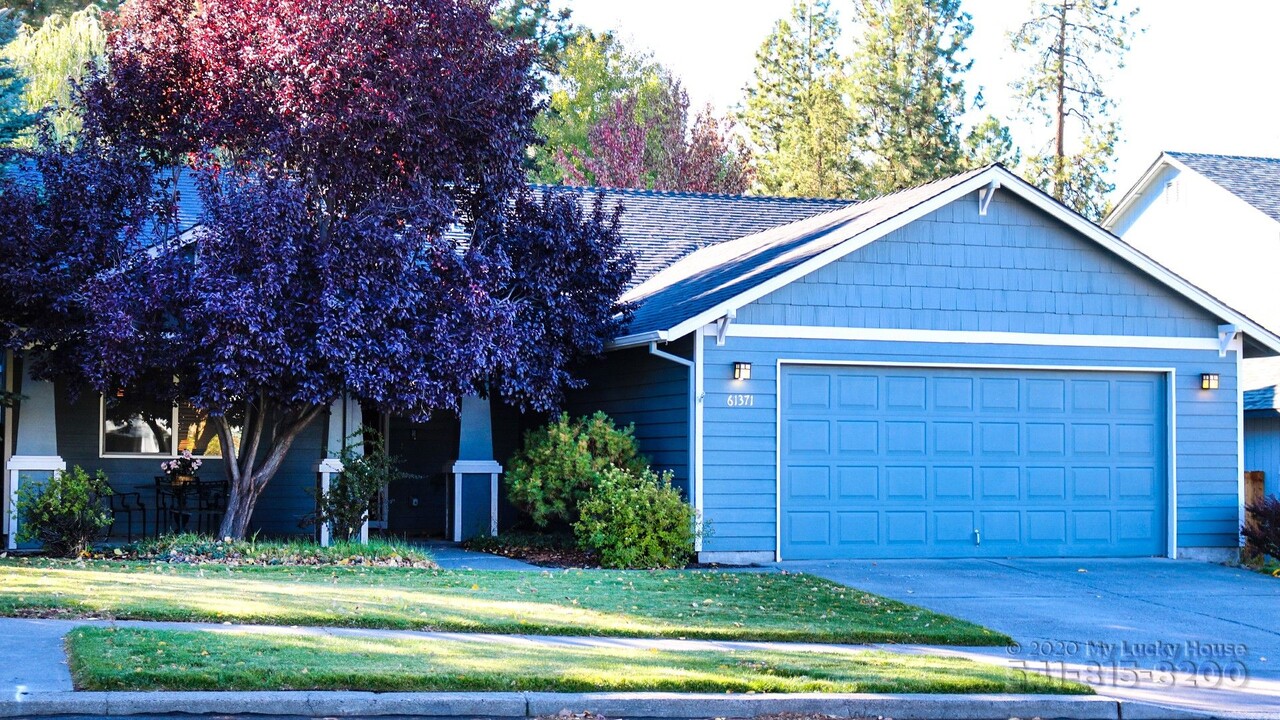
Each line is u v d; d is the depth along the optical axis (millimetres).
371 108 14727
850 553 16750
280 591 11992
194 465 18078
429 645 9617
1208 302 18031
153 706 7758
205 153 15602
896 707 8734
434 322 15133
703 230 24406
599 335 17609
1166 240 29531
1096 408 17844
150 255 15758
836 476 16750
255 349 14195
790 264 16641
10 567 13359
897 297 16969
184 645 8992
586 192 25141
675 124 45219
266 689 8102
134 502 18391
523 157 17094
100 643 8938
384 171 15469
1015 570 16094
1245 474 20531
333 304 14281
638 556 15570
